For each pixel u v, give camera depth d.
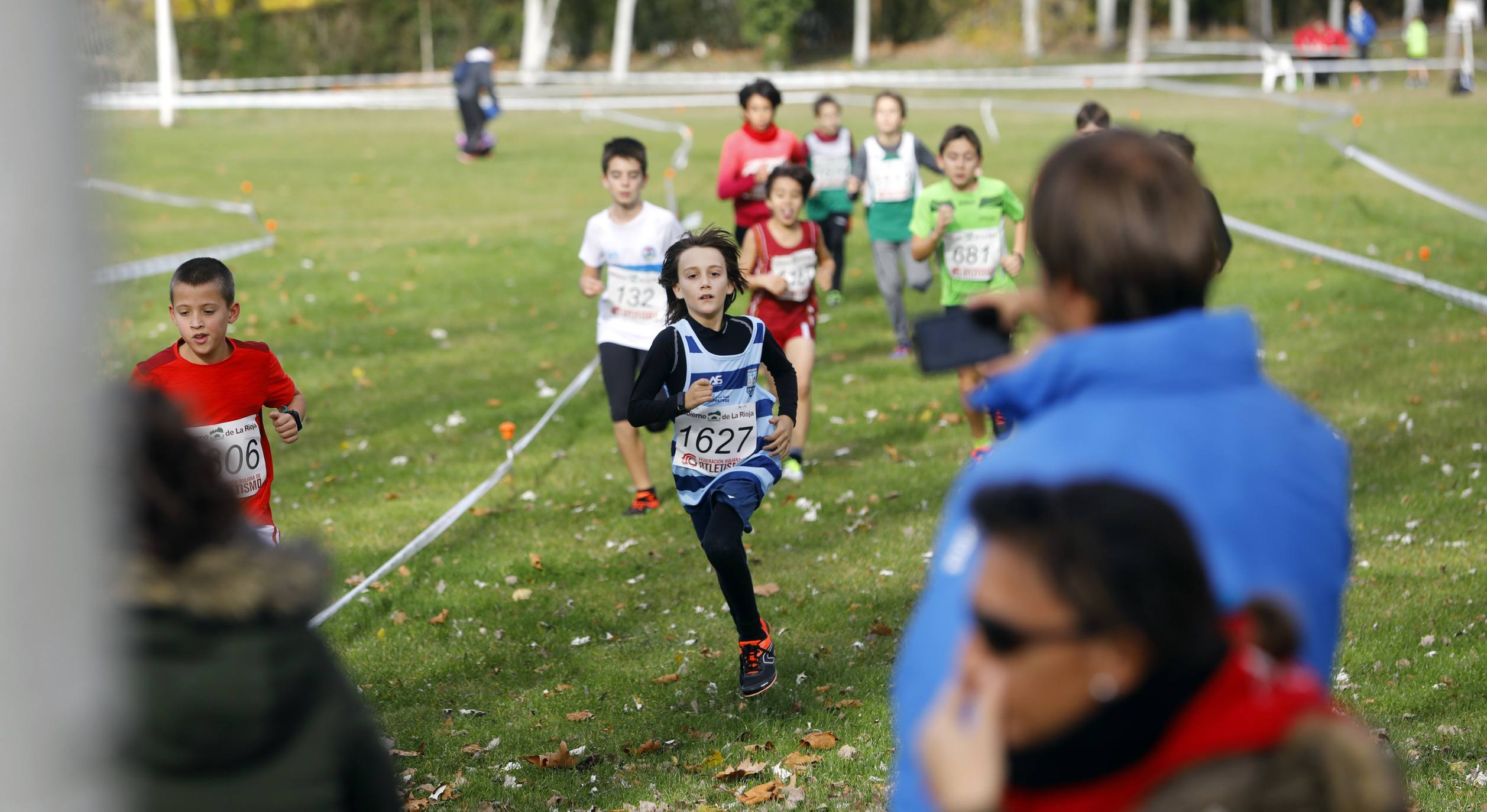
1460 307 28.03
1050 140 57.69
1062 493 3.61
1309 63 82.38
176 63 96.81
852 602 14.82
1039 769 3.65
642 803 10.23
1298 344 25.70
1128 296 4.18
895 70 109.94
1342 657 12.55
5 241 2.59
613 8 122.44
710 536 12.26
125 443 4.18
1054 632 3.52
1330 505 4.20
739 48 123.94
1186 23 121.44
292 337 29.66
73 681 2.86
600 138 65.38
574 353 28.28
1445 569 14.60
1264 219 38.47
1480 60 94.75
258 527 12.07
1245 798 3.56
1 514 2.67
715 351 13.04
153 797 4.31
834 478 19.44
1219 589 3.84
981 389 4.42
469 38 117.50
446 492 19.62
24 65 2.57
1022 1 123.00
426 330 30.36
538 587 15.88
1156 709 3.58
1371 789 3.59
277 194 48.81
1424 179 43.72
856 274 34.78
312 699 4.68
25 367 2.64
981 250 20.72
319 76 110.81
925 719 3.80
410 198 48.03
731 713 12.29
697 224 39.88
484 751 11.70
